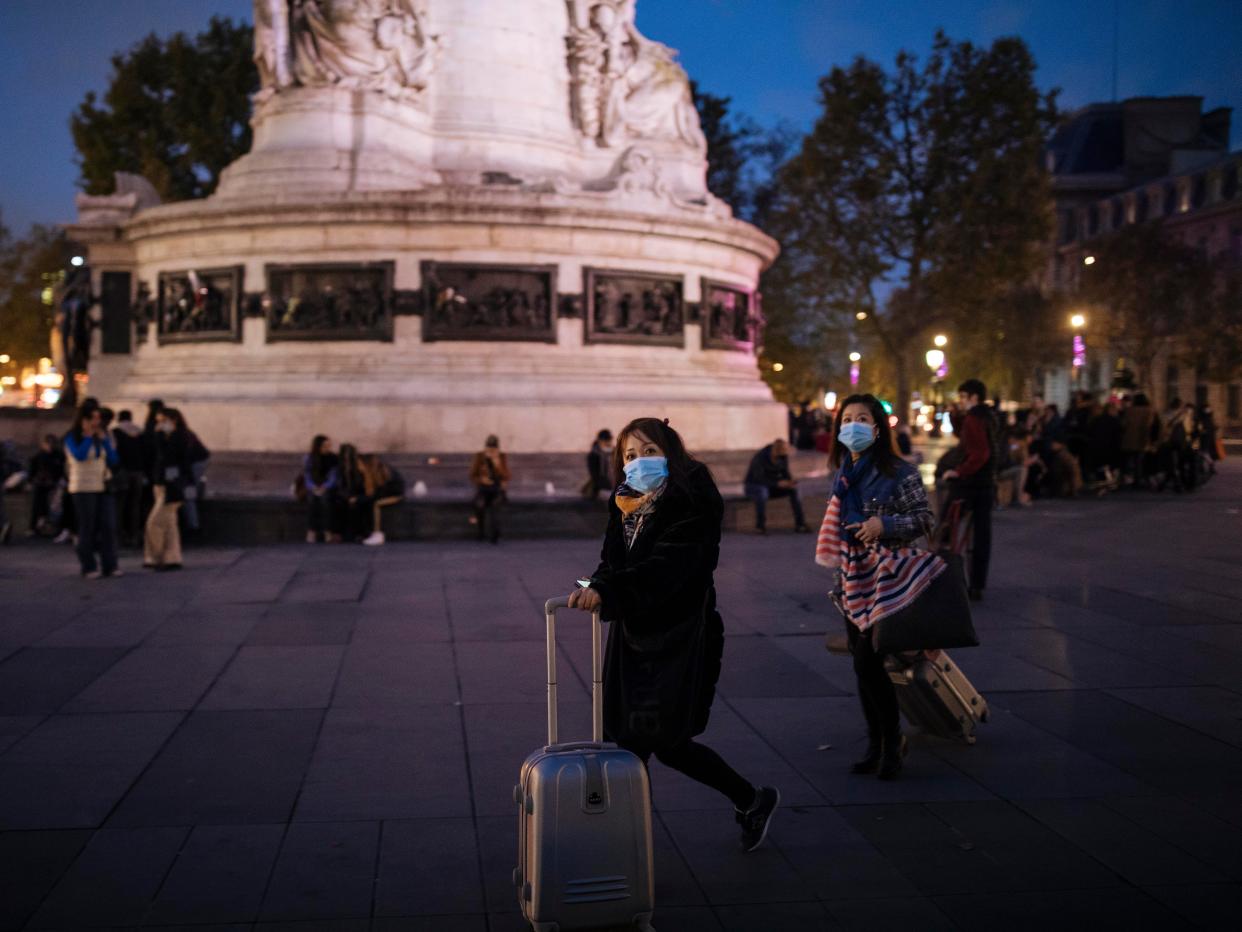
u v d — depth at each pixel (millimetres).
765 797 5152
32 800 5801
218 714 7406
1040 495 24656
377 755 6574
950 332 66438
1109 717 7332
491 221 21266
